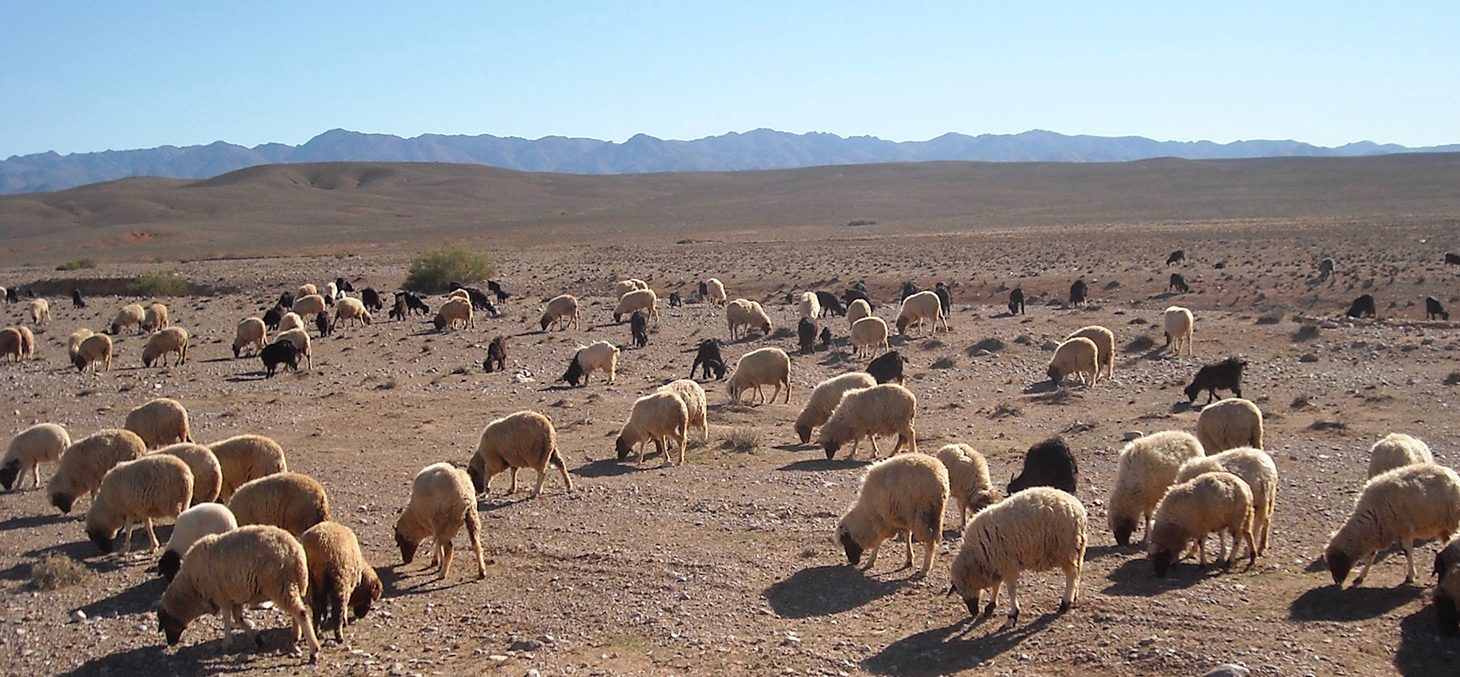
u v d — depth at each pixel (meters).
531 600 12.80
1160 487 13.63
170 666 11.05
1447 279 48.88
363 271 82.88
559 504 17.27
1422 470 11.64
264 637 11.69
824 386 21.64
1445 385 24.86
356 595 12.16
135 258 117.38
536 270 80.75
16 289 75.38
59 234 152.38
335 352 39.53
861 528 13.34
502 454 17.77
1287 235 77.38
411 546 14.05
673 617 12.01
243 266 90.62
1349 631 10.39
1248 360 30.55
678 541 14.97
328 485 19.11
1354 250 65.44
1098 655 10.19
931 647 10.73
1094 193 158.88
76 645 11.73
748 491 17.67
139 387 31.83
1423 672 9.44
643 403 20.12
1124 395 26.31
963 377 29.97
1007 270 63.66
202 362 37.47
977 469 14.45
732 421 24.56
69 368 36.34
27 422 26.36
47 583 13.59
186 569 11.30
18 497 18.48
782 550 14.34
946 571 13.07
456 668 10.78
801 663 10.52
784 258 79.69
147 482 14.71
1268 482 13.03
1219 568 12.57
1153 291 52.28
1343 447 19.14
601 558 14.27
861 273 66.19
